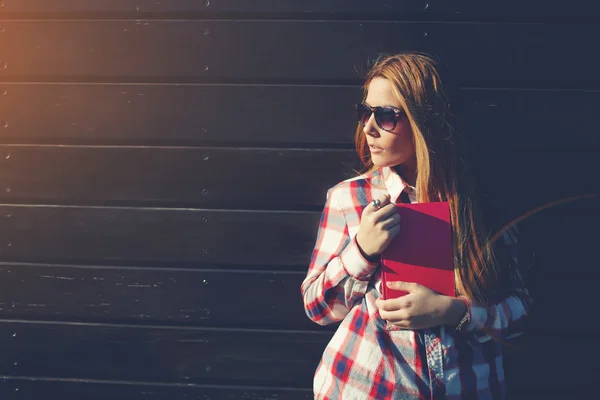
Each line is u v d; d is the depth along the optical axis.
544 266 2.10
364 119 1.42
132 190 2.17
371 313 1.39
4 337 2.22
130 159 2.17
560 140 2.08
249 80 2.13
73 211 2.19
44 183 2.19
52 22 2.16
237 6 2.12
